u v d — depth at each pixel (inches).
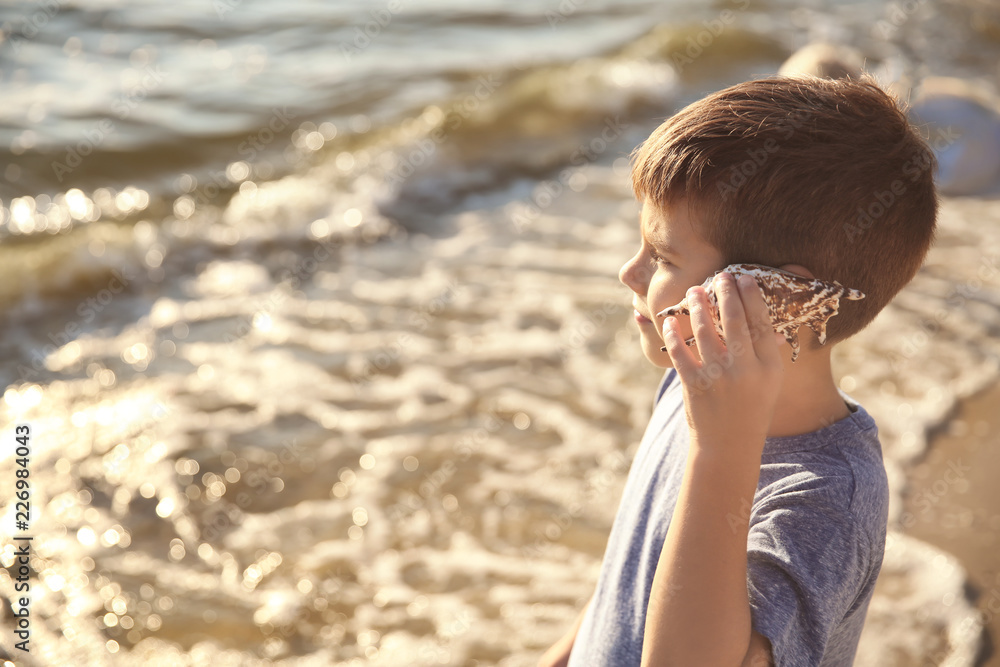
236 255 257.9
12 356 201.0
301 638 124.8
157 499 153.5
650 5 562.9
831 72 107.4
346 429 173.9
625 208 294.8
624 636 51.4
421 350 204.2
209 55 420.5
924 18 551.8
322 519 149.1
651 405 181.9
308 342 208.8
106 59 402.3
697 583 41.1
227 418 177.3
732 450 41.9
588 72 415.8
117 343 208.4
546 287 236.8
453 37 475.5
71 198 288.4
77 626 125.9
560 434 172.1
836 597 42.4
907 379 181.6
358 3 515.8
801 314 41.9
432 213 292.5
